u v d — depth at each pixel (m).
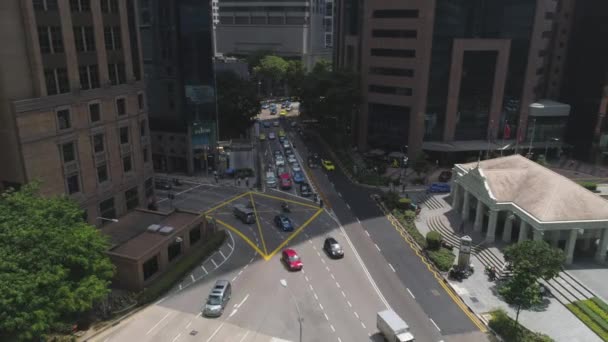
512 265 47.50
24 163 52.56
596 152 102.44
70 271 41.44
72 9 56.72
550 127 103.56
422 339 44.41
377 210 78.31
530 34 96.44
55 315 37.34
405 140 103.12
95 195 62.62
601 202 58.38
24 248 38.28
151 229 57.81
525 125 103.12
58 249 39.72
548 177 63.66
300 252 62.38
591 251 60.81
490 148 99.50
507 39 96.31
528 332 44.28
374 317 47.91
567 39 107.75
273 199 83.12
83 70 59.22
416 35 94.50
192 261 57.59
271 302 50.41
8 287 33.81
